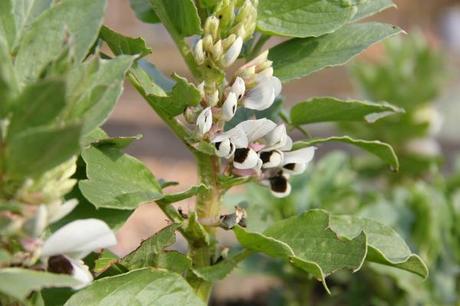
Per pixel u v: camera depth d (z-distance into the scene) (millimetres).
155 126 1849
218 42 553
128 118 1901
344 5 578
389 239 590
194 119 562
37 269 493
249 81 559
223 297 1007
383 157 601
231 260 588
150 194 552
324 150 1578
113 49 565
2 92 472
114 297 542
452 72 1014
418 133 968
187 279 594
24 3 529
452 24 2248
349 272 918
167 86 612
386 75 976
